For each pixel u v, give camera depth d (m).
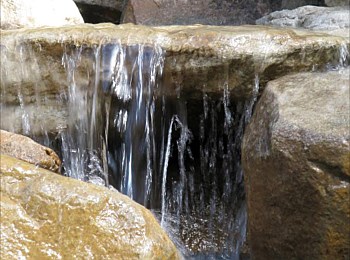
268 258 1.65
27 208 1.38
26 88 1.99
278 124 1.61
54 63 1.98
